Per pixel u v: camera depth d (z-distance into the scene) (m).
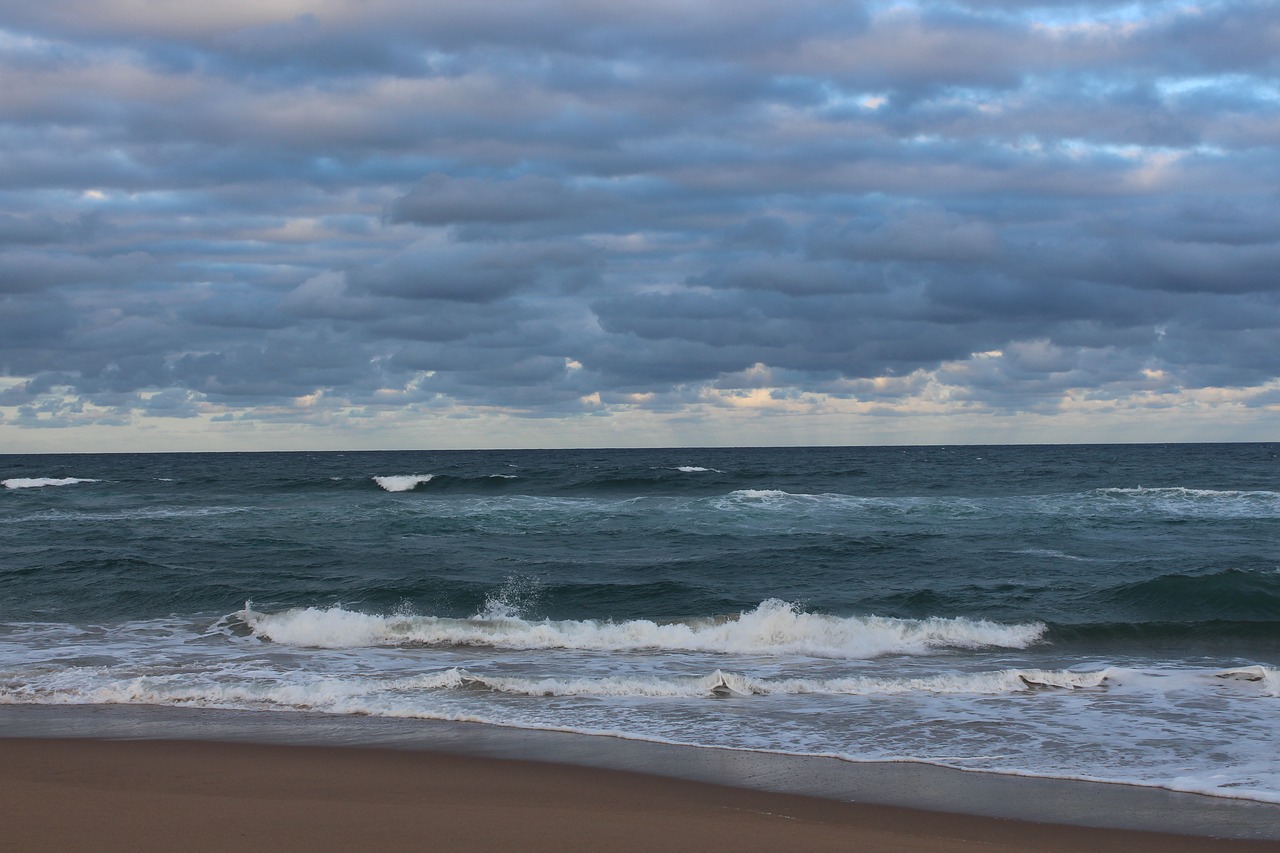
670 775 7.80
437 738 8.90
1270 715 9.72
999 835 6.46
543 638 13.98
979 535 25.75
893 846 6.18
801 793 7.34
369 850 5.84
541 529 27.75
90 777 7.54
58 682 11.09
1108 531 26.73
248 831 6.18
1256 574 17.41
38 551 22.83
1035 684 10.97
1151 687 10.87
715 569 20.38
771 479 49.66
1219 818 6.83
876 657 13.12
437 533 26.94
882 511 32.38
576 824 6.48
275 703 10.20
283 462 101.38
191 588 17.64
